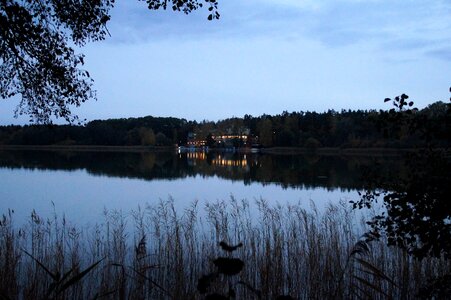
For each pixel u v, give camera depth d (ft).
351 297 23.89
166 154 315.78
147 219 47.16
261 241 31.91
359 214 40.60
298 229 34.55
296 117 363.76
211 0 20.12
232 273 7.80
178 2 20.67
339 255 28.12
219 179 121.90
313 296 25.07
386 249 28.78
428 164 12.16
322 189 91.76
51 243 32.96
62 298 22.54
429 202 11.51
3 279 24.40
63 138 349.82
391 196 12.16
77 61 24.76
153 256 30.30
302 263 29.04
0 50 22.27
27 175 126.62
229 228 37.37
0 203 72.28
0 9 20.31
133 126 433.89
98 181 113.09
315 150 312.50
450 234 11.31
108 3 23.93
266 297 25.16
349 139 287.69
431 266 23.99
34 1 22.29
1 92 23.48
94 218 56.39
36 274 24.43
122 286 22.74
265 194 85.20
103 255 31.86
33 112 24.35
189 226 34.09
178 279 24.99
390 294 22.84
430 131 11.99
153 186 102.78
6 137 344.28
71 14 23.02
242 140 450.71
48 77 23.86
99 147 360.48
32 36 21.89
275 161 210.18
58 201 75.61
